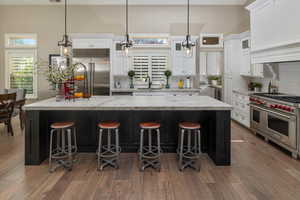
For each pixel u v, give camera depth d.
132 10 6.42
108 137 3.10
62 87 3.38
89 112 3.41
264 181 2.58
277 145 3.93
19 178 2.65
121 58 6.08
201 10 6.44
